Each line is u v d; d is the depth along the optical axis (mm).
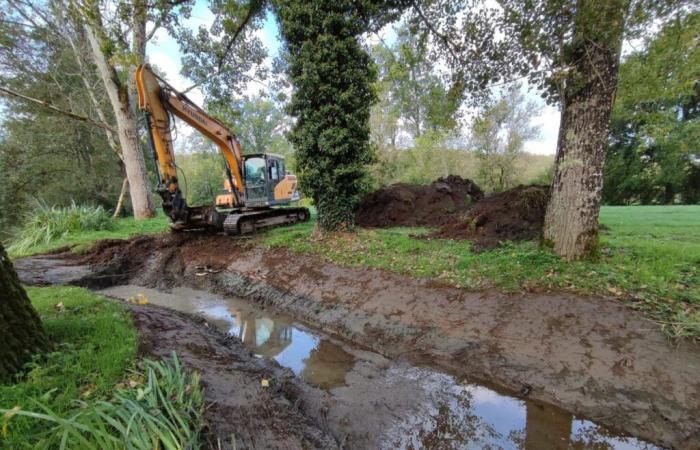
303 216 12258
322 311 5617
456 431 3143
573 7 3768
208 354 3773
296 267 6898
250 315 5934
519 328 4109
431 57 7613
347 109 7652
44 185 18156
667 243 5594
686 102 17891
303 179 8016
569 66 4078
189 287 7402
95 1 7723
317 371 4168
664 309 3719
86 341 3170
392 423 3250
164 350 3441
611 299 4000
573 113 4652
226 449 2373
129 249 8492
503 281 4836
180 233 9336
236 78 11758
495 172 22172
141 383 2654
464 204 10906
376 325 4957
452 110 7238
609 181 22750
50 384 2412
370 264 6285
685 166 17094
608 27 3627
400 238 7520
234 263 7793
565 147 4809
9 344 2467
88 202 19234
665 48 3814
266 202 10273
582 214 4781
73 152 19922
